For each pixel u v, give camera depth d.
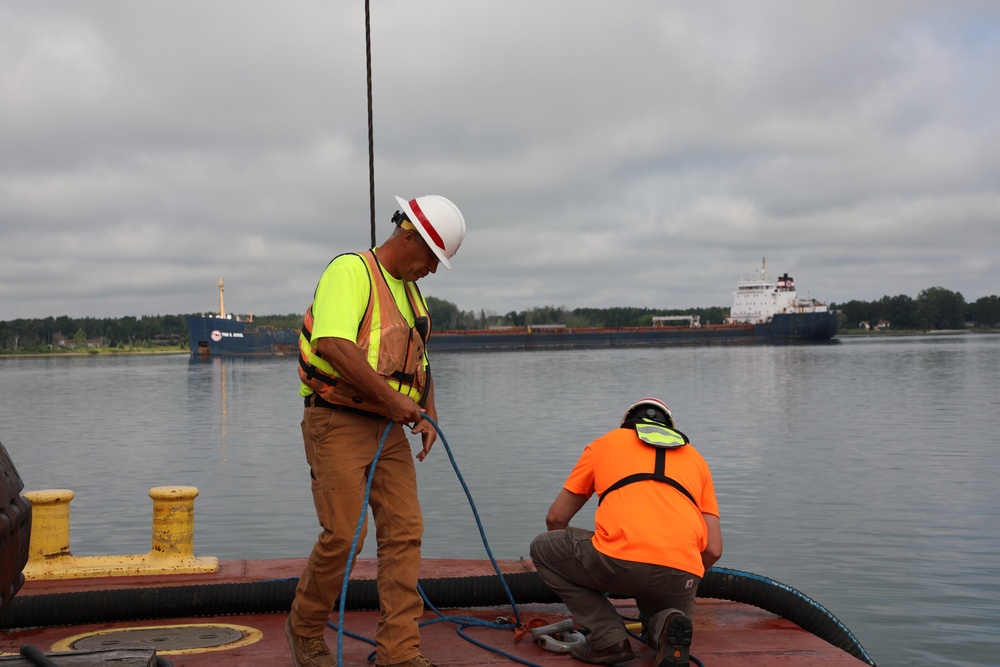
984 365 66.44
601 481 4.00
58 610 4.58
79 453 23.92
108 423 33.72
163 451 23.94
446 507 14.26
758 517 13.10
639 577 3.79
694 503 3.95
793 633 4.52
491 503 14.53
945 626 7.88
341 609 3.51
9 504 2.83
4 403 47.38
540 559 4.11
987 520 12.38
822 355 91.62
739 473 17.70
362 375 3.42
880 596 8.85
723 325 131.25
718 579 4.94
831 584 9.35
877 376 54.06
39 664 2.96
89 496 16.53
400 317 3.63
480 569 5.60
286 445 24.67
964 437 23.05
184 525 5.79
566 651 4.13
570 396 40.72
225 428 30.39
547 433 25.56
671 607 3.92
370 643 4.29
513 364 80.19
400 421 3.51
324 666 3.75
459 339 123.31
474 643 4.32
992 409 31.38
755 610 4.95
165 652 4.16
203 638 4.42
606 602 4.08
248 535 12.41
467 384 51.62
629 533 3.81
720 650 4.22
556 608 5.07
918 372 57.84
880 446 21.58
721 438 23.94
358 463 3.58
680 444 4.02
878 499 14.34
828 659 4.09
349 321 3.47
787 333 131.88
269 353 125.50
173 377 75.19
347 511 3.55
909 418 28.64
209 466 20.55
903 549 10.83
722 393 41.69
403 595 3.63
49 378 82.06
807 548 11.00
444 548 11.41
